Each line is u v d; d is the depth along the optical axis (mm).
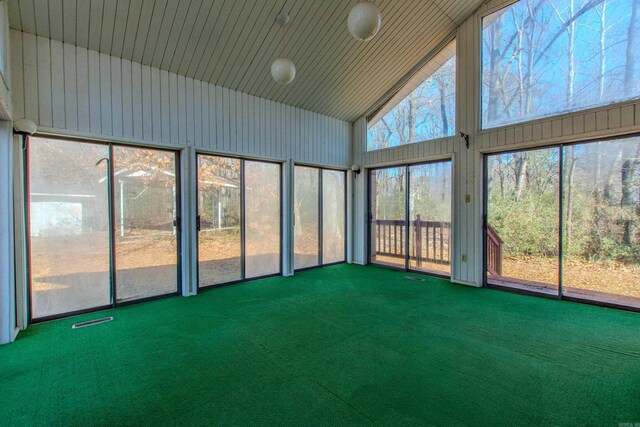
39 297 3477
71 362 2527
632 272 3684
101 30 3518
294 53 4609
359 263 6801
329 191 6629
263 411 1901
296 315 3604
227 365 2465
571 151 4070
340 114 6445
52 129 3414
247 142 5105
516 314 3596
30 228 3438
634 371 2334
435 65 5387
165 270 4379
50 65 3400
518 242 4562
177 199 4477
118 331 3166
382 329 3174
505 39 4578
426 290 4660
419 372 2340
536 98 4301
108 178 3914
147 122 4078
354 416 1851
